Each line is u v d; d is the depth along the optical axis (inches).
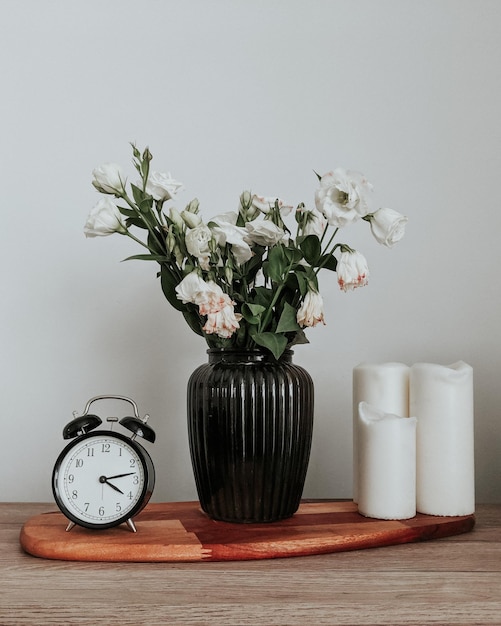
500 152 56.6
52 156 55.7
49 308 55.0
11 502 53.1
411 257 55.9
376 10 57.2
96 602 30.3
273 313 42.4
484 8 57.2
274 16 57.1
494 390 55.2
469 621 28.8
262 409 40.5
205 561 35.9
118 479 39.1
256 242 41.3
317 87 56.9
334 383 55.2
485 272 55.9
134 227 55.4
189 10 56.9
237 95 56.7
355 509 45.3
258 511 40.8
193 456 42.7
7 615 29.0
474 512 46.8
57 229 55.3
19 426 54.4
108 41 56.6
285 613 29.3
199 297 37.7
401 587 32.1
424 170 56.5
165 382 55.0
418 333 55.6
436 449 42.9
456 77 56.9
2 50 56.1
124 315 55.2
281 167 56.4
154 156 56.2
